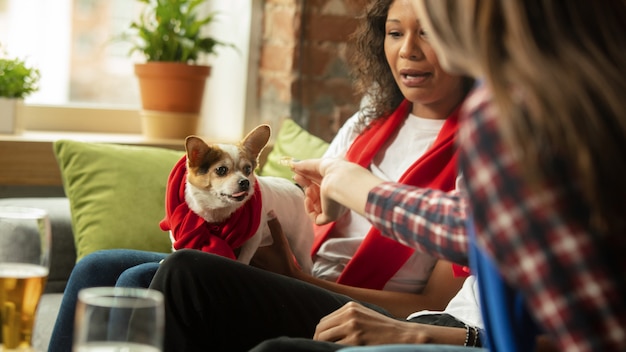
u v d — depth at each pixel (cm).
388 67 209
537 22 86
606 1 88
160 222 210
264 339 158
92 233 225
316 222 147
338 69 295
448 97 198
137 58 325
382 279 189
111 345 92
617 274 82
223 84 316
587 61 84
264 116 303
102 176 233
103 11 318
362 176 125
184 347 154
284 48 290
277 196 200
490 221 85
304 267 206
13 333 121
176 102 295
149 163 239
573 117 81
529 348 98
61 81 314
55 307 210
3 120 273
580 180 81
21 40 308
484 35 86
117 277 185
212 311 153
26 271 121
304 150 248
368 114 213
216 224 193
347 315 151
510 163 83
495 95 84
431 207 111
